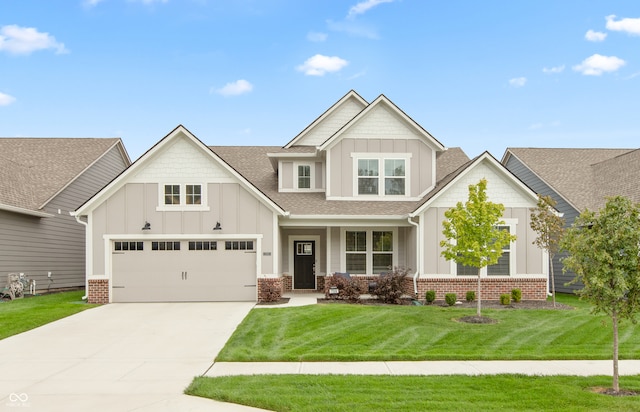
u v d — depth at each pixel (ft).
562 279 78.54
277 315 48.49
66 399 25.25
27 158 88.12
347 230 68.39
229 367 31.68
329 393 25.35
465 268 60.95
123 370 31.04
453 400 24.16
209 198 61.72
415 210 60.70
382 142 69.51
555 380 28.04
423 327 42.68
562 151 96.73
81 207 60.49
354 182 69.31
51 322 47.52
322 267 72.33
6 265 66.28
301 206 67.21
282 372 30.37
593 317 47.42
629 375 29.37
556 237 55.21
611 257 26.27
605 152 95.61
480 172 61.57
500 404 23.43
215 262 61.62
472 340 38.29
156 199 61.62
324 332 41.14
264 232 61.62
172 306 57.36
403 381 27.78
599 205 71.92
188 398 25.25
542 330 41.57
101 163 93.35
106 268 60.75
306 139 77.10
